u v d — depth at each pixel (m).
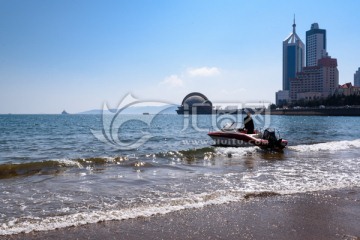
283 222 5.88
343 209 6.70
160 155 14.73
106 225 5.62
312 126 53.44
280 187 8.60
